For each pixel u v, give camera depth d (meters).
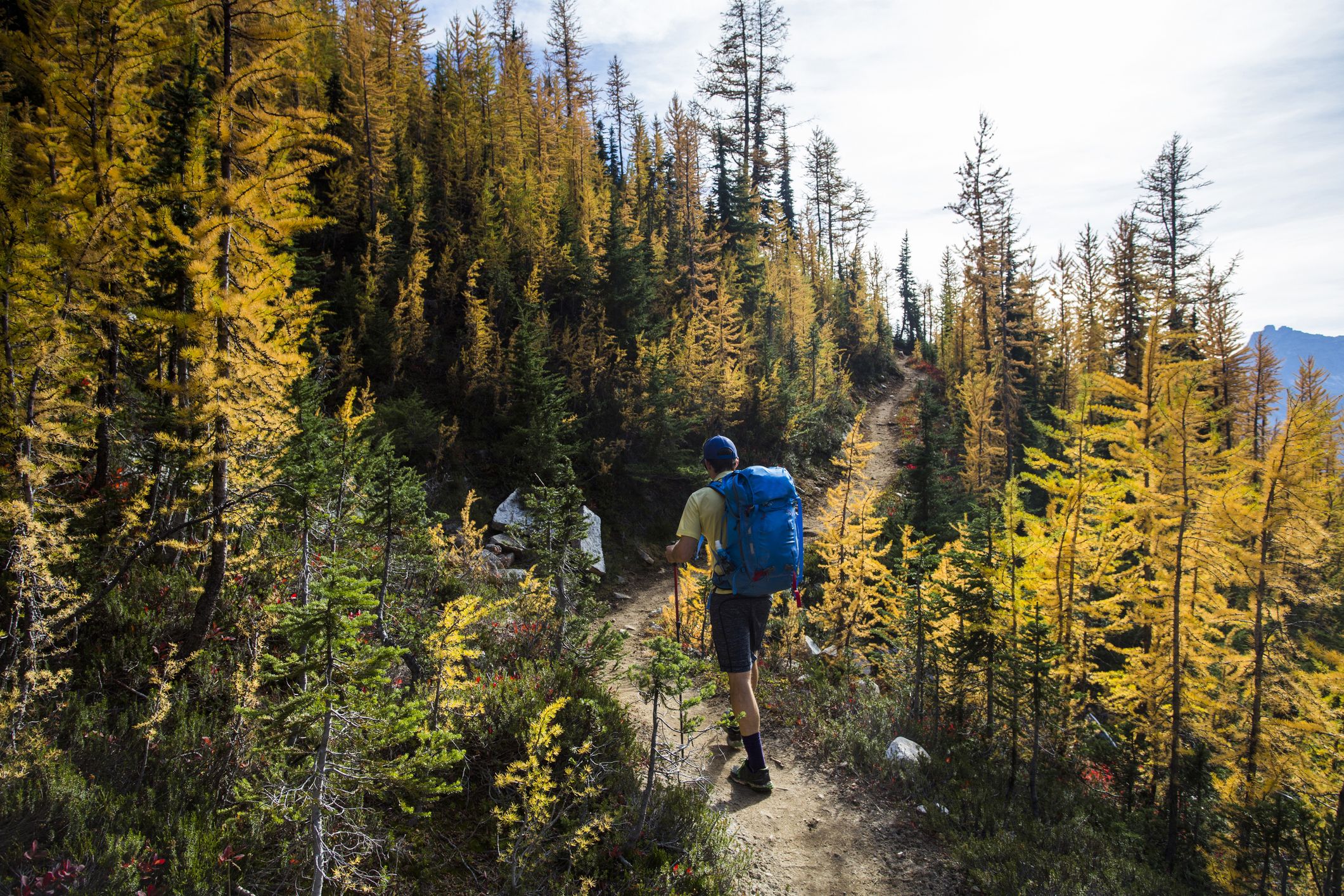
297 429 5.24
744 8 48.94
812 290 45.31
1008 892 3.84
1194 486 9.63
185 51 6.71
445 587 8.27
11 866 2.56
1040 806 5.90
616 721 4.81
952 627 8.21
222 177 5.06
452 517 16.50
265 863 2.99
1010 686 6.52
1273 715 10.07
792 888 3.77
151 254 5.26
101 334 5.16
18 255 4.11
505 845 3.30
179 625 5.20
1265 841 8.02
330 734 2.63
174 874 2.73
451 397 20.02
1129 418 10.59
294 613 2.50
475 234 24.36
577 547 7.85
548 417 18.52
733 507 4.04
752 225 39.62
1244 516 9.30
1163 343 10.42
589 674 6.51
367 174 24.06
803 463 31.03
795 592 4.23
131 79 6.07
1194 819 8.71
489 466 18.88
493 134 32.62
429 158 29.12
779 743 5.76
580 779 3.76
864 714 6.56
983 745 7.26
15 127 5.77
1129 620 10.87
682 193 38.38
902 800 4.98
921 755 5.73
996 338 39.88
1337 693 10.27
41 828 2.83
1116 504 10.35
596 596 16.22
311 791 2.52
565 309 25.69
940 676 8.46
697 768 4.95
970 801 5.17
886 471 33.72
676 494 23.38
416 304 19.73
